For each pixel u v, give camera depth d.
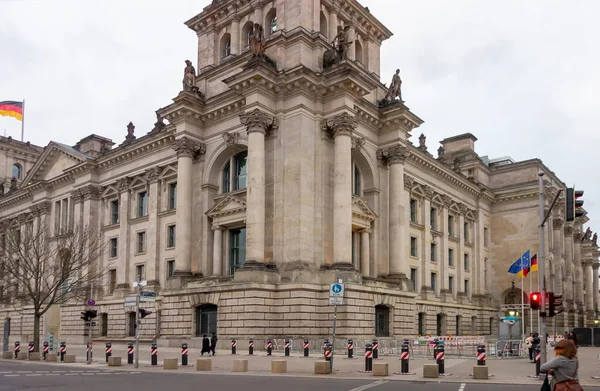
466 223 93.69
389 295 57.78
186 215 61.22
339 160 55.25
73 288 66.31
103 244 70.31
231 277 54.69
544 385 14.07
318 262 54.22
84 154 83.62
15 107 103.88
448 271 85.12
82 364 42.47
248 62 55.72
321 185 55.66
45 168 89.56
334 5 63.56
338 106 56.28
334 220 54.59
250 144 55.09
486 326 91.19
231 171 61.41
